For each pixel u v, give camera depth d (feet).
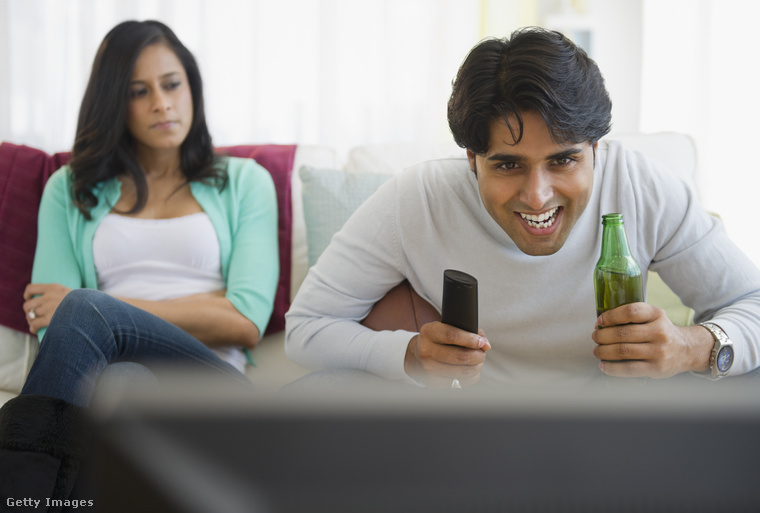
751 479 0.86
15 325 5.67
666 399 0.88
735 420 0.87
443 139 10.93
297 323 4.14
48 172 6.19
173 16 10.52
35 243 5.95
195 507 0.84
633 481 0.86
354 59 10.82
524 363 3.98
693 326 3.36
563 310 3.80
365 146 6.27
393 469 0.87
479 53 3.06
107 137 5.75
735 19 9.62
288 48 10.75
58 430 2.98
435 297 4.01
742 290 3.67
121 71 5.67
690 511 0.87
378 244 3.94
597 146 3.66
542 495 0.87
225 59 10.69
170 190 5.98
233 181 5.97
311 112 10.91
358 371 3.45
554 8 11.66
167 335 4.14
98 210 5.79
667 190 3.71
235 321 5.33
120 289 5.71
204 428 0.86
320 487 0.86
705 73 10.05
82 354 3.67
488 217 3.71
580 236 3.67
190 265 5.77
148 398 0.86
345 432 0.87
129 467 0.84
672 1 10.36
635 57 11.71
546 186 3.12
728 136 9.77
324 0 10.58
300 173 5.77
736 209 9.68
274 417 0.86
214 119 10.77
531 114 2.97
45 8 10.25
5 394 5.45
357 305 4.09
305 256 6.00
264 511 0.86
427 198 3.84
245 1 10.61
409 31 10.80
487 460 0.87
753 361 3.40
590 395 0.89
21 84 10.30
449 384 3.32
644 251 3.76
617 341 3.14
